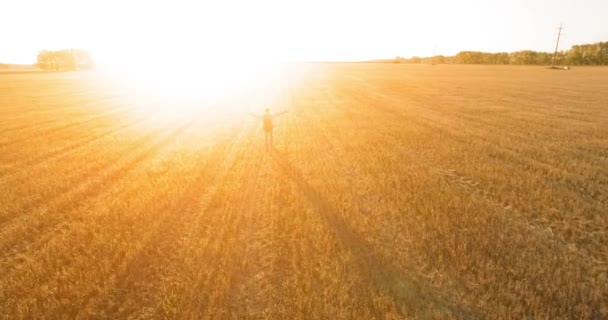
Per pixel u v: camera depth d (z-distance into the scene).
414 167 11.39
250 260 6.28
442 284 5.48
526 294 5.19
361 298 5.18
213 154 13.28
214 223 7.59
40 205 8.80
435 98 31.38
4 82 63.44
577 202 8.45
